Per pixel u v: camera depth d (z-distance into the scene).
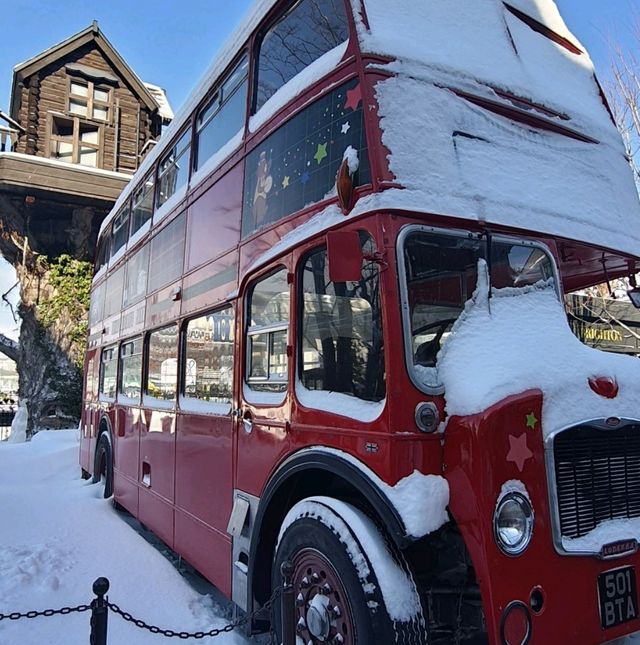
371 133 3.03
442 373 2.85
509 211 3.29
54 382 18.75
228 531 4.14
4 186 17.08
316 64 3.66
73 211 18.67
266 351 3.99
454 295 3.04
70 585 4.99
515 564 2.52
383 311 2.83
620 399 2.92
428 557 3.05
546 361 2.88
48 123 19.58
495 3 4.11
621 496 2.88
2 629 4.13
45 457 12.44
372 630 2.60
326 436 3.14
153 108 21.27
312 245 3.39
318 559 3.04
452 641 2.96
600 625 2.67
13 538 6.41
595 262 4.03
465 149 3.30
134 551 6.03
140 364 7.12
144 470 6.65
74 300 19.36
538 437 2.68
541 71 4.12
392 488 2.66
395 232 2.88
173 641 3.94
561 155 3.80
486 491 2.52
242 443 4.14
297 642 3.14
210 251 5.04
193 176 5.72
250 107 4.53
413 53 3.33
